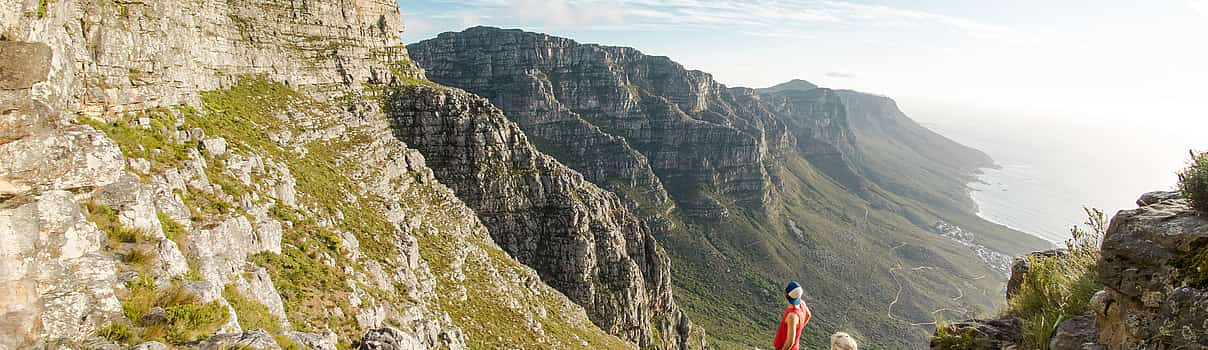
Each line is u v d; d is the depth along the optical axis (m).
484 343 56.78
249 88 70.94
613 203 144.88
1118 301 13.05
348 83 92.12
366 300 40.03
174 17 45.56
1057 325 14.90
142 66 37.50
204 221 30.17
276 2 81.00
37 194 14.50
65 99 21.22
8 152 13.89
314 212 50.44
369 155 77.06
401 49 113.19
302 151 63.72
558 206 116.62
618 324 117.88
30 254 13.84
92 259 15.94
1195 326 10.62
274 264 35.72
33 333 13.34
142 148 31.47
